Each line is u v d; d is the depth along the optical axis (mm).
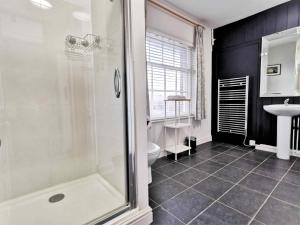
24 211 1289
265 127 2846
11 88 1363
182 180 1866
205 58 3285
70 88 1655
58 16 1555
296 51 2494
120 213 1158
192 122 3150
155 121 2535
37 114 1490
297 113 2266
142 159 1230
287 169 2084
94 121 1813
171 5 2508
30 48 1434
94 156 1824
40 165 1524
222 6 2580
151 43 2494
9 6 1329
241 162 2350
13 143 1390
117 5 1267
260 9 2691
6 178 1369
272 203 1426
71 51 1637
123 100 1252
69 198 1446
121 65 1247
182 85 2994
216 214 1311
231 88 3223
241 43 3047
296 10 2436
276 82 2682
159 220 1263
